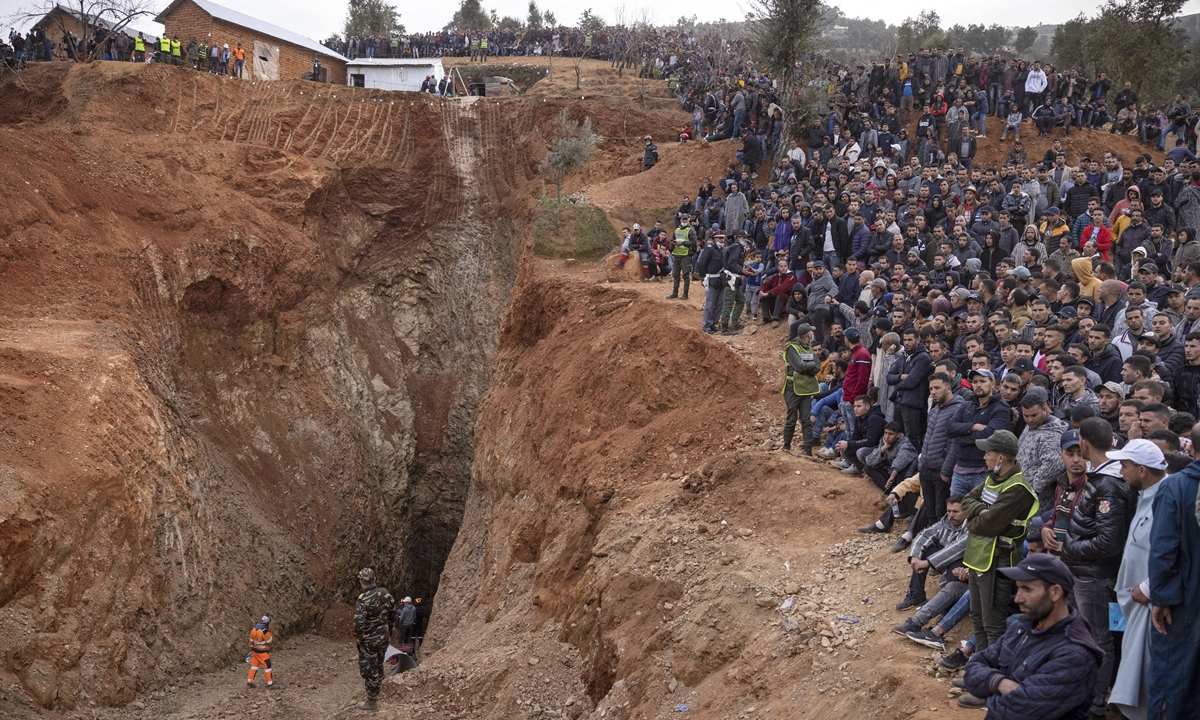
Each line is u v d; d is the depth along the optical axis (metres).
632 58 48.81
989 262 16.78
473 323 34.72
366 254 33.88
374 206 34.09
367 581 14.49
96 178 25.48
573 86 43.19
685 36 49.84
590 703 12.21
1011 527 7.20
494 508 22.31
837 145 26.61
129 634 16.73
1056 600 5.27
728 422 15.85
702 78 40.41
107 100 32.38
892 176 21.20
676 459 15.77
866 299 15.09
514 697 13.00
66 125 30.83
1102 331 9.73
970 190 18.56
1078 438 7.23
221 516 22.30
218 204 27.83
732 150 30.80
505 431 23.03
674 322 18.38
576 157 29.44
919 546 9.04
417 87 47.03
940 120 26.31
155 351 23.09
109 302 22.52
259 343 27.77
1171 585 5.63
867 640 8.75
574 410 19.34
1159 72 36.94
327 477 27.84
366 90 36.56
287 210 30.06
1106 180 19.61
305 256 29.55
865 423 12.62
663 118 38.75
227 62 38.81
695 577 11.77
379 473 31.03
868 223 19.25
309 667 20.59
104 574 16.39
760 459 13.56
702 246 23.45
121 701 15.97
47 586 15.14
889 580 9.85
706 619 10.70
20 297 21.12
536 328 24.41
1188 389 9.11
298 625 23.95
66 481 15.90
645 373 17.92
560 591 15.56
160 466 18.91
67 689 14.91
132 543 17.30
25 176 23.44
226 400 26.11
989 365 9.91
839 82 30.44
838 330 14.75
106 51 40.19
